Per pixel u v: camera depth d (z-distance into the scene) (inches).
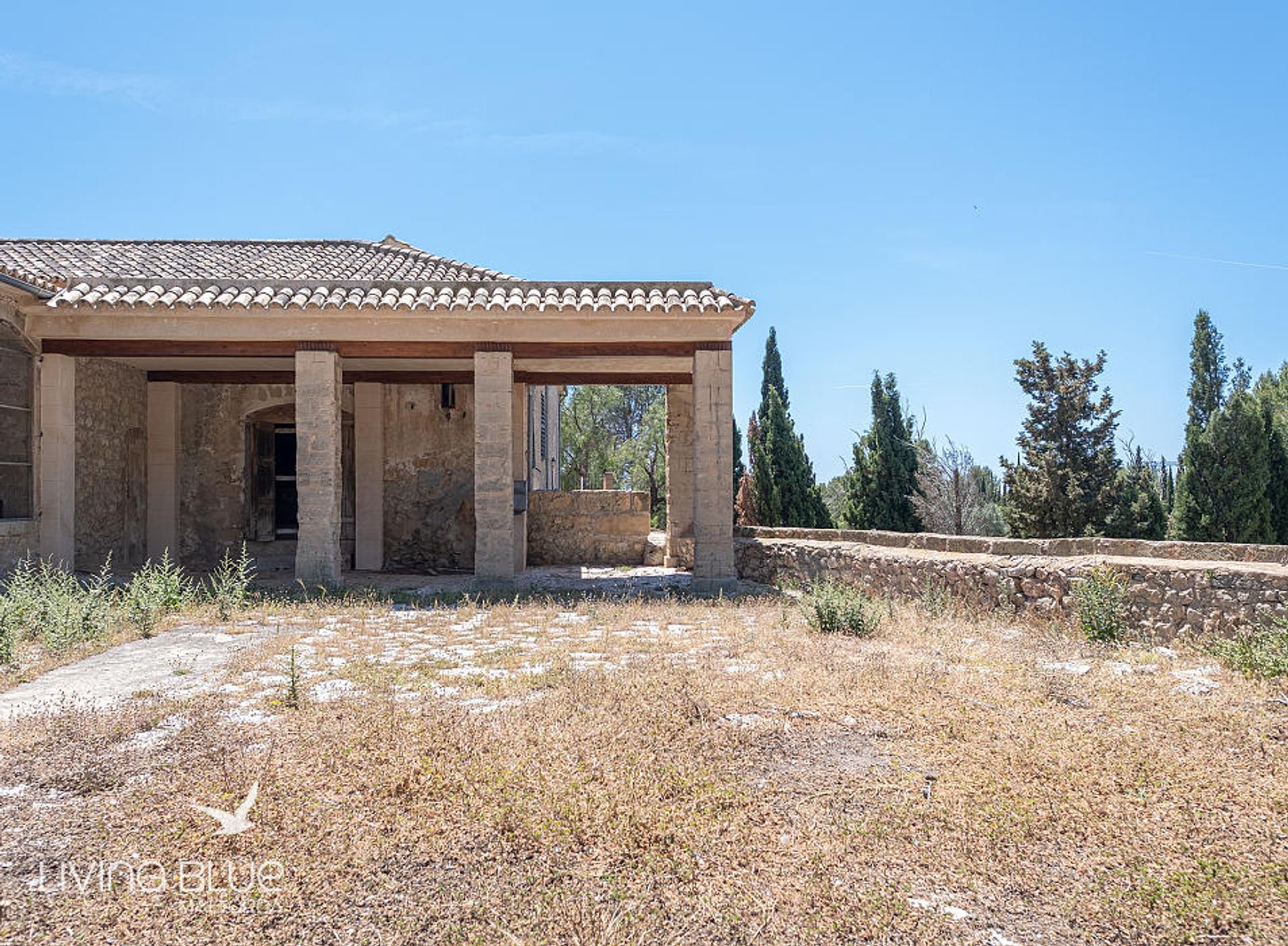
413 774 157.2
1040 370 931.3
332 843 133.8
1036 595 333.4
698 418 472.1
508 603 415.2
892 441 996.6
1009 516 930.7
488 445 469.1
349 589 451.8
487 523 468.1
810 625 324.8
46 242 570.9
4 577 413.1
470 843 134.6
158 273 514.9
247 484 591.8
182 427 584.7
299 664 261.0
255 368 558.3
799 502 955.3
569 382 624.4
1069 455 903.7
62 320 450.6
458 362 555.5
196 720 193.2
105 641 293.1
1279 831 138.1
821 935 112.3
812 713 201.6
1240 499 847.1
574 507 687.1
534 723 188.5
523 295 477.1
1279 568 262.7
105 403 513.7
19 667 251.8
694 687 221.8
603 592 454.9
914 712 201.3
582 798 148.6
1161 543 309.0
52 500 446.6
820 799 151.9
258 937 110.8
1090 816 144.0
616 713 198.5
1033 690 221.6
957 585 375.2
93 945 108.7
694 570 470.0
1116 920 115.3
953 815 144.8
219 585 462.9
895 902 119.0
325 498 455.8
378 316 458.0
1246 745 175.9
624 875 125.8
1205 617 271.6
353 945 109.2
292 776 158.7
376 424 597.6
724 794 151.6
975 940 111.7
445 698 214.5
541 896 119.9
